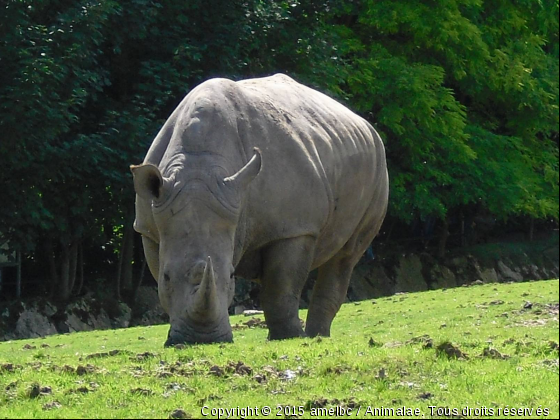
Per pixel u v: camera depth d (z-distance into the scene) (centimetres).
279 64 5762
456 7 6831
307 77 5712
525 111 7781
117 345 3444
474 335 2989
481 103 7850
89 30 4838
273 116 2855
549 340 2689
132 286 5738
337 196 3034
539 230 8825
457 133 6788
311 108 3048
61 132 4866
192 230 2522
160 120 5131
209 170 2586
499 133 8056
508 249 7762
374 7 6688
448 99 6706
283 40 5675
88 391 2016
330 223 3028
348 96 6125
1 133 4697
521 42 7525
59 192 5159
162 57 5334
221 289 2511
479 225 8288
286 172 2802
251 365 2219
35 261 5688
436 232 7900
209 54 5294
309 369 2200
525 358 2419
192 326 2481
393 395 2025
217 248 2531
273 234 2792
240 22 5359
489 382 2150
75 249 5459
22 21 4766
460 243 7906
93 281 5722
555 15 8088
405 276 6969
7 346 3588
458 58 7019
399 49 6988
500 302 4222
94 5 4819
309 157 2870
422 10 6769
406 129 6681
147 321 5619
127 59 5391
